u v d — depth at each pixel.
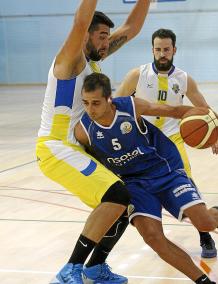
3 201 6.52
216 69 23.31
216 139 3.73
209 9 23.00
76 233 5.26
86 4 3.48
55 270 4.30
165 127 5.02
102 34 3.91
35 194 6.84
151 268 4.31
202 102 5.04
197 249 4.78
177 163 3.93
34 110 16.33
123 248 4.80
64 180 3.74
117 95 5.16
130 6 23.55
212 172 7.98
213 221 3.77
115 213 3.54
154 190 3.81
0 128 12.89
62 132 3.80
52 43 24.97
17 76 25.80
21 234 5.25
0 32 25.48
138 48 23.80
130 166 3.86
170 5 23.25
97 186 3.59
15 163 8.84
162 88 5.01
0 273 4.25
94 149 3.80
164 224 5.50
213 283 3.66
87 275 4.00
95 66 4.00
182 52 23.58
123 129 3.70
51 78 3.78
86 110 3.60
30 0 24.73
